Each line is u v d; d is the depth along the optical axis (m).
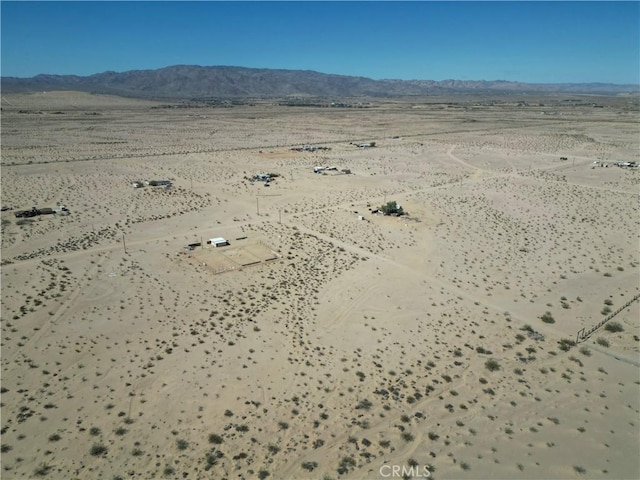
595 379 30.86
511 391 29.52
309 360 32.19
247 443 24.72
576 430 26.27
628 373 31.50
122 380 29.61
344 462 23.58
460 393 29.20
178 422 26.16
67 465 22.94
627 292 43.56
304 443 24.83
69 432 25.11
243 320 37.28
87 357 31.98
